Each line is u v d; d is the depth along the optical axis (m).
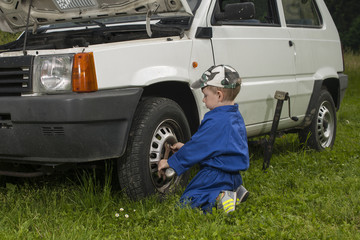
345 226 3.20
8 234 2.97
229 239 2.94
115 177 4.22
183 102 4.28
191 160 3.40
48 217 3.31
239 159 3.40
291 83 5.30
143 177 3.63
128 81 3.54
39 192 3.86
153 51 3.74
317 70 5.86
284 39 5.24
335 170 4.83
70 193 3.79
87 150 3.35
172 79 3.81
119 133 3.44
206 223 3.13
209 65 4.22
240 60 4.59
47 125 3.30
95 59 3.40
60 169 3.64
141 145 3.62
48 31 4.90
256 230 3.06
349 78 17.58
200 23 4.22
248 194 3.58
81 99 3.25
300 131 5.91
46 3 4.20
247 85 4.64
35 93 3.41
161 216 3.31
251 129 4.82
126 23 4.54
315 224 3.22
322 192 3.97
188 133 4.09
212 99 3.47
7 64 3.46
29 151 3.43
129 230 3.20
